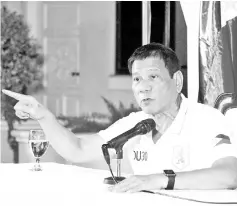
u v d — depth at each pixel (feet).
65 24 41.96
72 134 14.79
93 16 42.75
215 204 9.95
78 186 12.14
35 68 30.83
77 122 38.29
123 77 41.06
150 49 12.76
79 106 41.60
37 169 15.28
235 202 10.06
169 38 23.88
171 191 11.25
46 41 40.96
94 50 43.29
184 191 11.28
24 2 39.24
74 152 14.56
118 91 41.27
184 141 13.19
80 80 42.09
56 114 41.14
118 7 41.91
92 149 14.84
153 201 10.20
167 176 11.50
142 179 11.42
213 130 13.04
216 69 20.49
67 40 42.19
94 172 14.79
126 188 11.26
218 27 20.40
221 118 13.39
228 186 11.79
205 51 20.86
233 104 19.74
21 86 29.73
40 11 40.24
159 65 12.61
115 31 41.96
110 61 42.78
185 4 21.53
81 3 42.45
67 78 41.81
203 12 20.88
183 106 13.37
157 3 24.99
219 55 20.39
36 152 14.96
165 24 24.00
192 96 21.54
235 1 19.92
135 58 12.82
